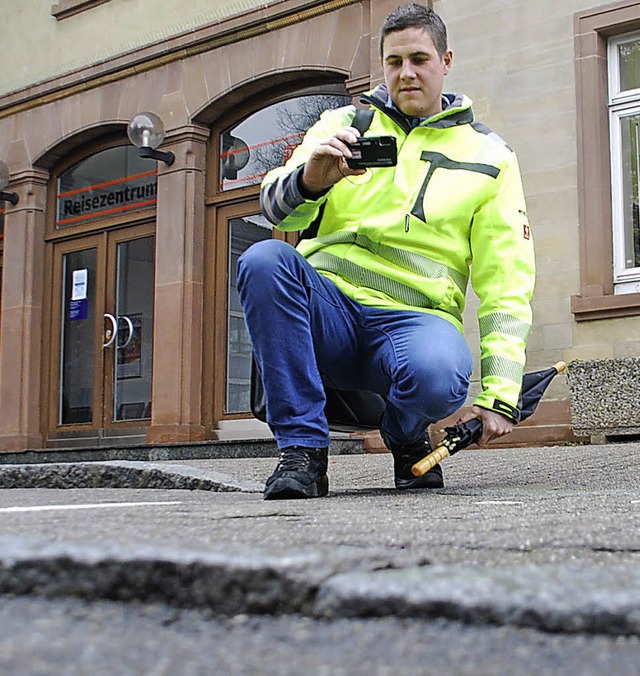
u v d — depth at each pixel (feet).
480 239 11.10
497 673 3.36
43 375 35.24
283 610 4.06
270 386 10.32
